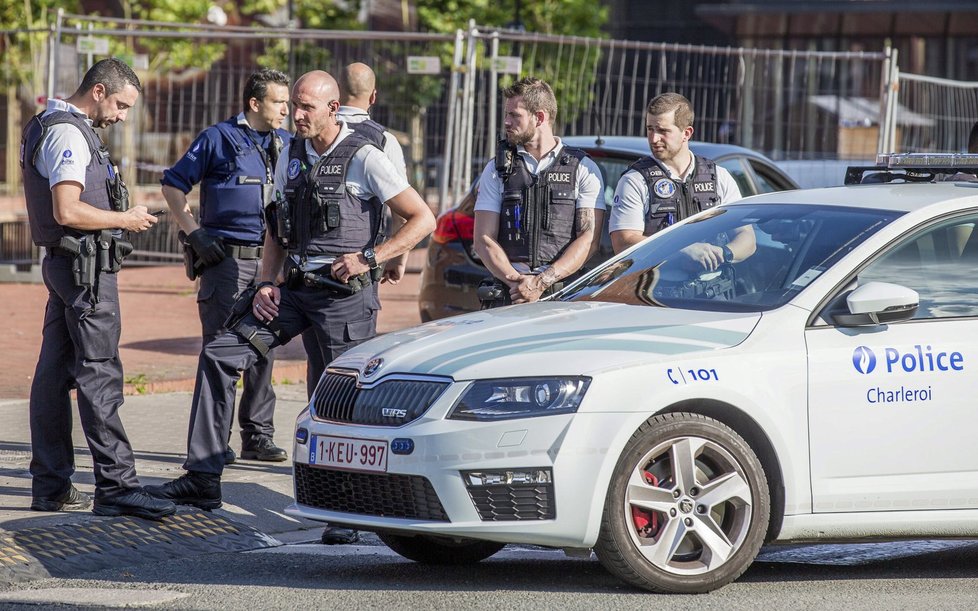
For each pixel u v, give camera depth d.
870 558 12.66
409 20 54.00
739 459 10.68
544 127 14.01
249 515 13.45
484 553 12.18
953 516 11.25
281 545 12.86
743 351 10.78
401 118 31.03
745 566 10.80
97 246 12.27
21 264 32.97
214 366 13.07
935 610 10.45
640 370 10.48
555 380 10.37
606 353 10.56
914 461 11.13
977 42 57.38
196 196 29.81
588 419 10.29
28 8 45.88
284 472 15.20
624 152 19.12
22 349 22.73
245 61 39.19
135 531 12.40
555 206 13.93
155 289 30.77
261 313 13.10
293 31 29.92
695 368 10.59
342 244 13.08
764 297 11.34
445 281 19.52
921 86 32.81
